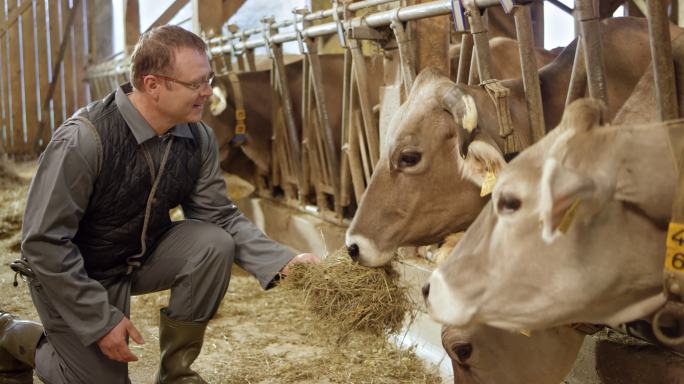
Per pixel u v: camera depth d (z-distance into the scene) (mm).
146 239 2766
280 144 5852
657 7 2230
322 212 5207
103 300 2512
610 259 1861
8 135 11906
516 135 2637
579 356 2756
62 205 2469
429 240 2850
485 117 2627
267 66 7016
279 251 2889
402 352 3592
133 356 2537
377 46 4082
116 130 2568
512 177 1891
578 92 2641
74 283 2479
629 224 1862
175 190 2760
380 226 2814
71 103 12344
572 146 1819
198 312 2861
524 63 2668
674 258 1812
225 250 2840
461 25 2906
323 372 3436
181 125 2746
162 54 2488
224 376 3404
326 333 2924
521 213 1880
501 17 5285
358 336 2965
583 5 2426
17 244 5934
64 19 12039
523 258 1887
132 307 4504
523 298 1909
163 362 2914
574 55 2906
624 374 2574
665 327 2092
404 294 2859
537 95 2684
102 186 2576
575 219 1790
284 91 5422
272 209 5887
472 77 3203
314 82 4797
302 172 5488
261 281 2885
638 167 1844
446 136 2717
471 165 2672
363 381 3336
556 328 2496
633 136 1852
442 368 3447
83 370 2666
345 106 4578
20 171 9969
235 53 6500
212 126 5895
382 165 2854
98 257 2713
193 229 2857
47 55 12039
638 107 2486
